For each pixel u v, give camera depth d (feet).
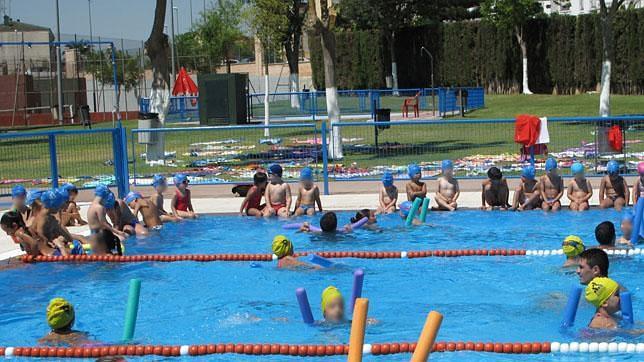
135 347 22.27
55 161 49.37
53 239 35.68
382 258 34.37
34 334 24.88
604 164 58.85
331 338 23.26
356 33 191.11
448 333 23.90
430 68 179.32
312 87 202.80
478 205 46.55
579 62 151.12
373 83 190.80
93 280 31.68
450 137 88.02
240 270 32.81
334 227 39.58
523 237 38.01
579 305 25.94
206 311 26.91
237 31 203.21
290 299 28.19
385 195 45.57
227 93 108.27
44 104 145.59
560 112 118.32
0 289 30.48
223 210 47.60
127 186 52.95
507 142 79.66
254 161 68.95
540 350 21.67
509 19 157.58
